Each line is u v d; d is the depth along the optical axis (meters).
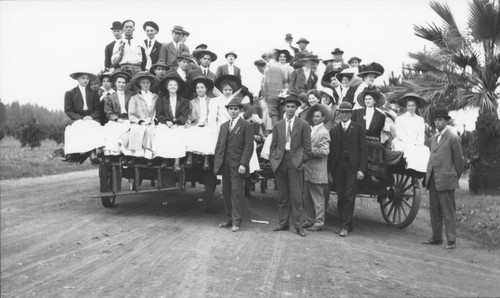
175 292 4.95
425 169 8.13
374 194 8.91
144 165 8.77
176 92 9.12
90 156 8.74
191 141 8.62
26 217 8.49
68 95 9.13
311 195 8.45
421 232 8.90
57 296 4.83
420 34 12.58
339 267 5.99
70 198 10.83
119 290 5.00
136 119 8.89
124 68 10.69
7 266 5.75
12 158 19.98
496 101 11.91
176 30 11.98
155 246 6.72
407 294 5.06
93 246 6.66
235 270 5.71
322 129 8.28
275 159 8.08
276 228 8.17
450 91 12.05
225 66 12.52
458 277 5.75
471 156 13.91
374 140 8.62
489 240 8.07
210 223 8.57
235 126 8.07
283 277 5.50
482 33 11.70
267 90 11.21
